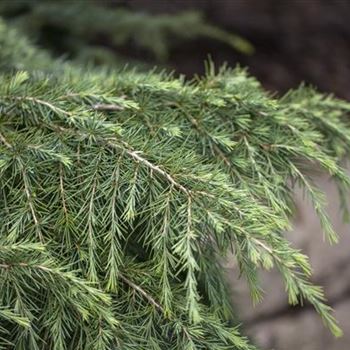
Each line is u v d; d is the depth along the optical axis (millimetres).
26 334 891
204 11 2562
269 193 943
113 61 1730
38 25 1755
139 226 957
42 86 1008
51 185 924
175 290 922
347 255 1876
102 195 911
